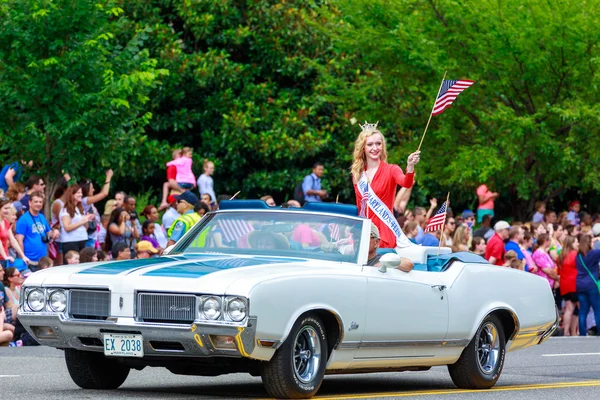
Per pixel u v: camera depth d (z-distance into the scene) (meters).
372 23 40.72
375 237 15.59
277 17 44.59
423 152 41.97
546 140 39.78
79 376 14.90
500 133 40.12
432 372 19.80
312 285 13.77
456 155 40.75
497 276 17.28
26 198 27.78
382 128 44.44
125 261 14.73
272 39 44.78
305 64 44.50
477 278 16.81
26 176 31.23
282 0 44.78
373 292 14.70
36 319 14.00
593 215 41.06
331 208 15.57
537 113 39.62
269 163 45.84
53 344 14.09
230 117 43.38
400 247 16.69
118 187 44.47
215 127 45.09
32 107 30.38
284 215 15.55
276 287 13.25
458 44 41.19
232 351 13.05
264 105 44.25
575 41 39.28
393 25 40.44
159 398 13.85
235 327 12.85
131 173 42.56
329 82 42.91
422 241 31.30
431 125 41.88
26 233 25.84
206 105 44.62
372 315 14.65
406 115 42.69
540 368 20.47
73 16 30.06
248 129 43.97
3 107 30.30
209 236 15.61
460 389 16.77
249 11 44.84
